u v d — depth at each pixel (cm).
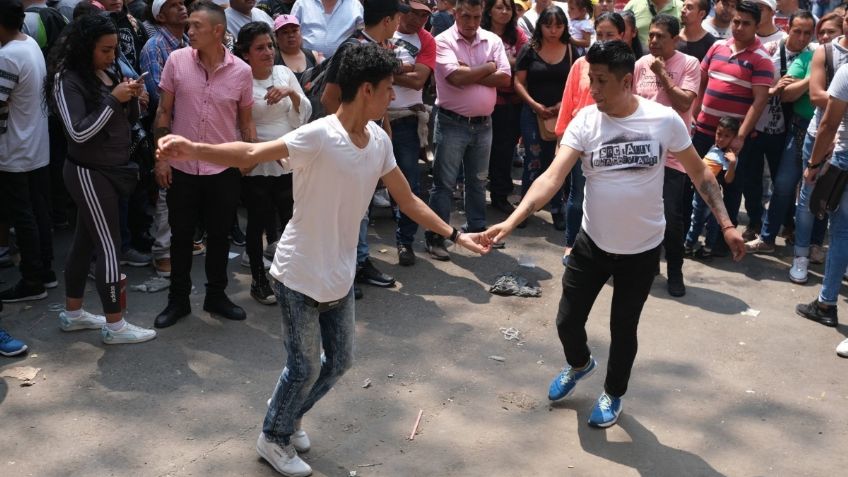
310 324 346
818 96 582
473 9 610
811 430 428
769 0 722
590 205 393
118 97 450
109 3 576
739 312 565
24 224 518
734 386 468
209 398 432
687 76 595
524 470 385
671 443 411
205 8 473
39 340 484
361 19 701
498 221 727
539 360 489
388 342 502
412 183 605
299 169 327
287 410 363
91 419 409
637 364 489
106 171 459
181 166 484
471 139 622
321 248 338
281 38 588
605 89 374
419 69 580
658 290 597
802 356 507
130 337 482
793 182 648
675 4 789
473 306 559
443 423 420
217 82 487
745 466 396
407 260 618
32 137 512
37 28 583
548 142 695
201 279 578
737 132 629
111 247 470
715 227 658
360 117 329
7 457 377
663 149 383
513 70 724
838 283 541
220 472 373
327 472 377
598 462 393
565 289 411
